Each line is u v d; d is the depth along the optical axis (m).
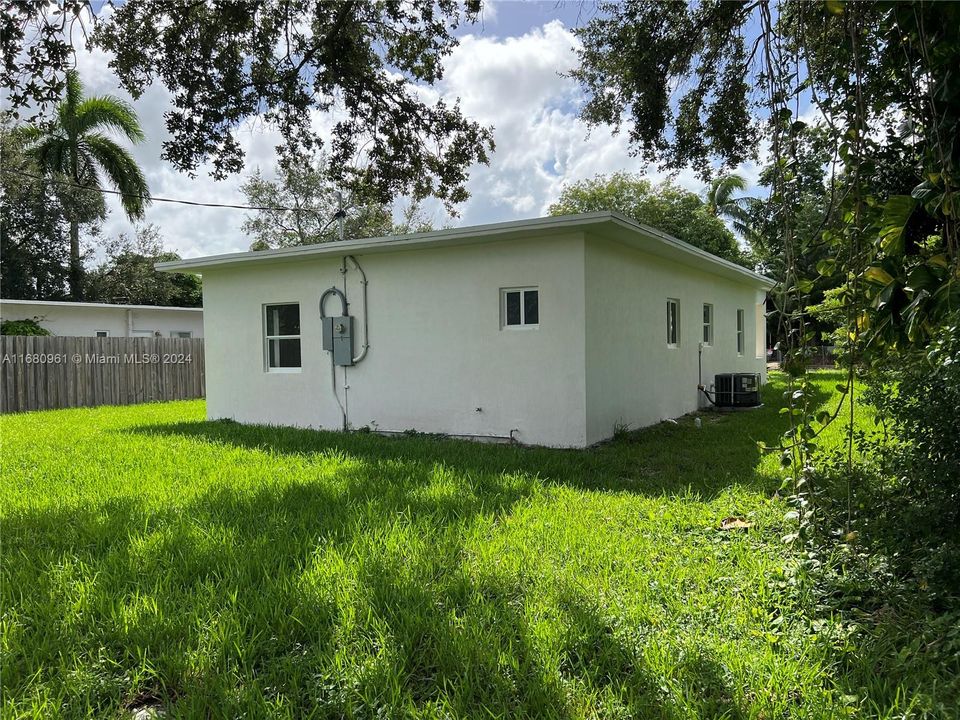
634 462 6.42
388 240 8.15
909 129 3.36
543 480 5.54
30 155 18.31
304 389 9.68
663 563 3.40
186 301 27.38
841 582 2.97
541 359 7.66
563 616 2.77
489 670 2.35
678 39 6.35
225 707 2.14
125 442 7.86
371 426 9.07
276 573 3.30
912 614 2.71
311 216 27.84
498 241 7.88
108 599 2.98
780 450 3.59
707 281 12.02
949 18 2.46
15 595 3.12
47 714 2.13
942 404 3.13
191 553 3.57
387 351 8.90
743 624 2.69
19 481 5.57
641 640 2.55
